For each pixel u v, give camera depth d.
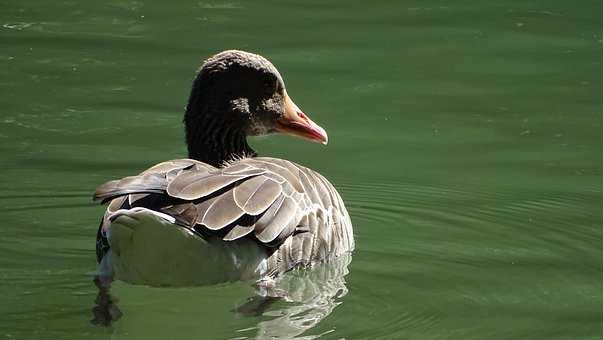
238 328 11.17
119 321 11.17
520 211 14.30
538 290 12.05
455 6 23.22
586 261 12.86
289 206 11.78
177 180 11.02
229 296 11.48
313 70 19.33
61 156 15.82
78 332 10.97
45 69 19.38
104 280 11.30
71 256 12.73
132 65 19.59
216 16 22.41
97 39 20.95
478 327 11.11
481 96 18.36
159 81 18.84
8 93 18.23
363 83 18.83
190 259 11.02
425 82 18.94
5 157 15.72
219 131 13.66
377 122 17.33
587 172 15.56
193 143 13.73
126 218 10.51
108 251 11.42
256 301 11.52
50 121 17.16
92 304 11.54
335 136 16.83
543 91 18.56
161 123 17.20
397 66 19.61
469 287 12.12
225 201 11.05
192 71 19.25
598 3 23.39
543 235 13.61
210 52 20.09
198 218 10.86
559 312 11.49
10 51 20.25
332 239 12.52
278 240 11.55
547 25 21.94
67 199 14.39
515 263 12.78
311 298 11.76
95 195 10.70
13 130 16.73
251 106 13.75
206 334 11.06
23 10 22.81
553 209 14.38
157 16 22.44
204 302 11.43
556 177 15.41
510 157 16.08
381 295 11.91
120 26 21.75
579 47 20.67
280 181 11.91
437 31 21.52
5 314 11.28
